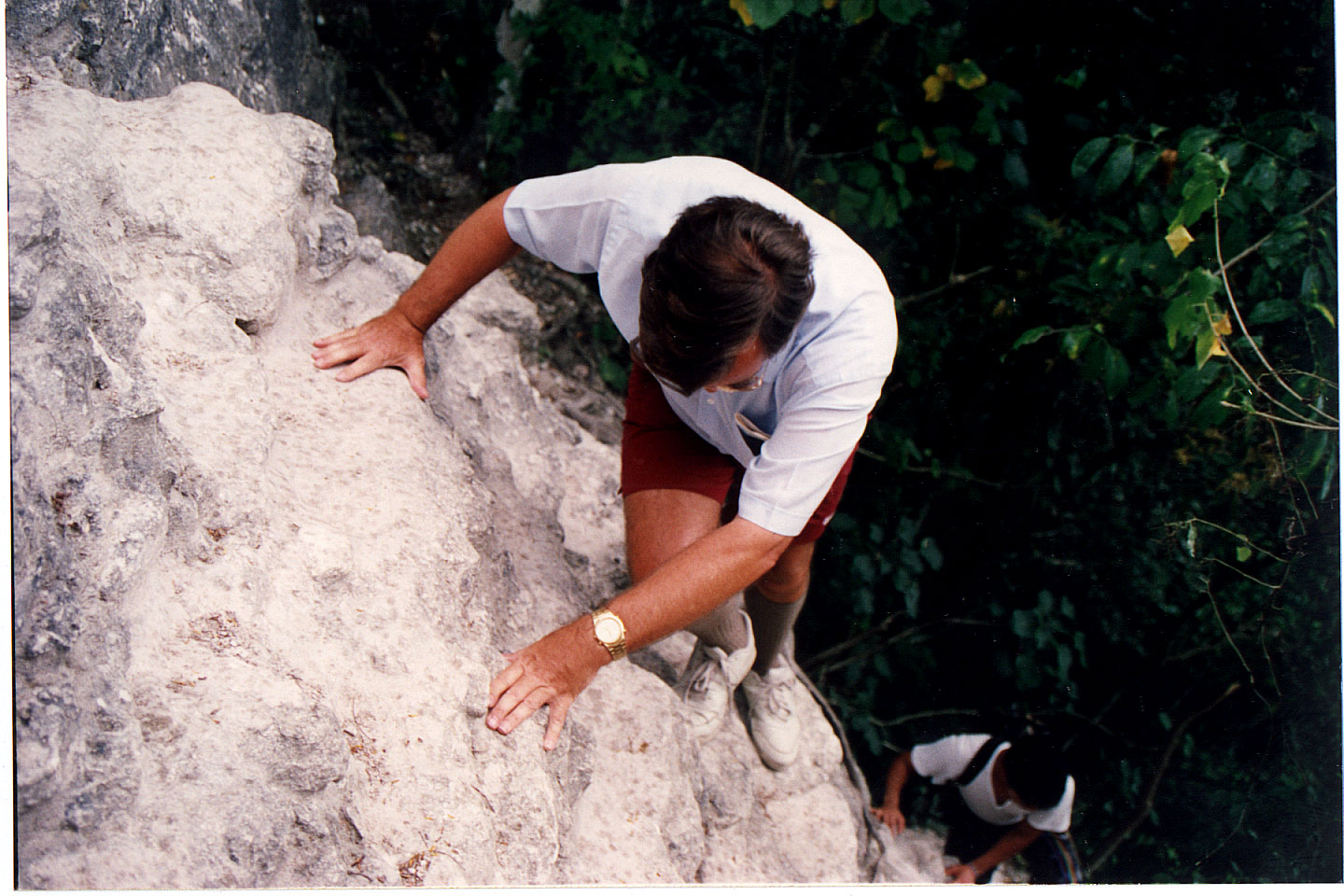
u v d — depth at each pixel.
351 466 1.70
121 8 1.82
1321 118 2.66
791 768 2.64
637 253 1.64
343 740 1.30
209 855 1.11
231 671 1.25
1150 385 3.05
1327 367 2.80
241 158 1.80
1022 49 3.40
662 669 2.46
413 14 3.34
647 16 3.67
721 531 1.57
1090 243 3.40
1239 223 2.68
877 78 3.54
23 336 1.17
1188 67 3.24
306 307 2.01
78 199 1.40
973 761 3.50
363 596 1.50
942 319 3.71
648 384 1.95
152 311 1.56
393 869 1.26
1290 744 3.45
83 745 1.08
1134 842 3.66
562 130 3.72
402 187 3.45
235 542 1.40
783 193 1.65
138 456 1.29
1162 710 3.67
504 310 3.15
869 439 3.83
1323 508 3.29
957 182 3.57
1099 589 3.69
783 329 1.40
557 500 2.56
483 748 1.47
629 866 1.72
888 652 3.89
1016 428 3.74
